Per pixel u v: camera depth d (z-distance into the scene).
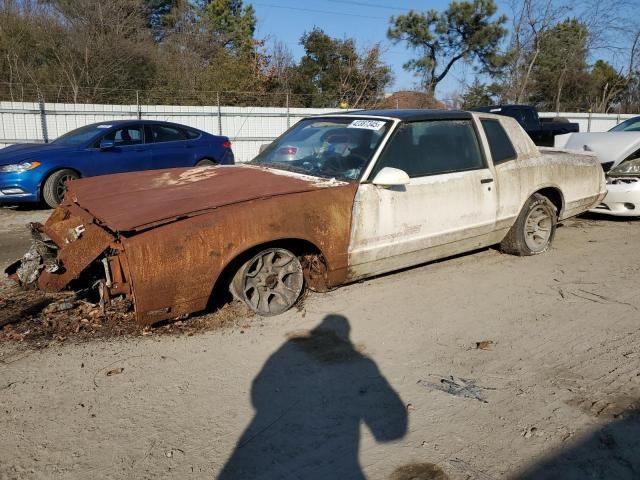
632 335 3.90
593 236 6.79
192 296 3.62
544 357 3.60
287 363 3.51
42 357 3.54
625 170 7.30
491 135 5.26
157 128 10.52
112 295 3.67
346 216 4.18
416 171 4.61
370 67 30.75
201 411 2.99
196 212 3.65
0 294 4.45
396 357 3.61
